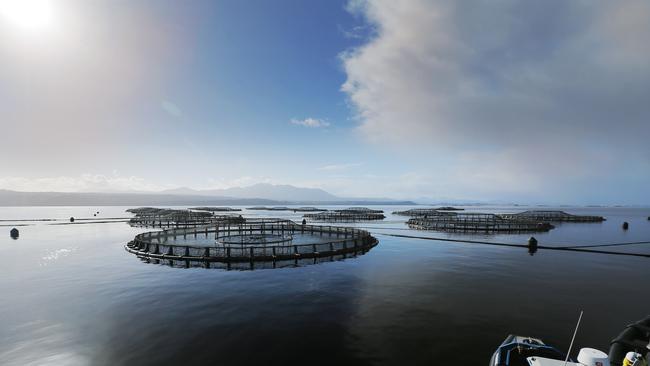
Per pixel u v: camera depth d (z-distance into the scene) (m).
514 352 12.31
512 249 40.53
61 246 43.12
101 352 13.12
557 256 35.78
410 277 25.20
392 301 19.30
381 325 15.64
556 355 12.26
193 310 17.75
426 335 14.53
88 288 22.23
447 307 18.25
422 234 59.31
